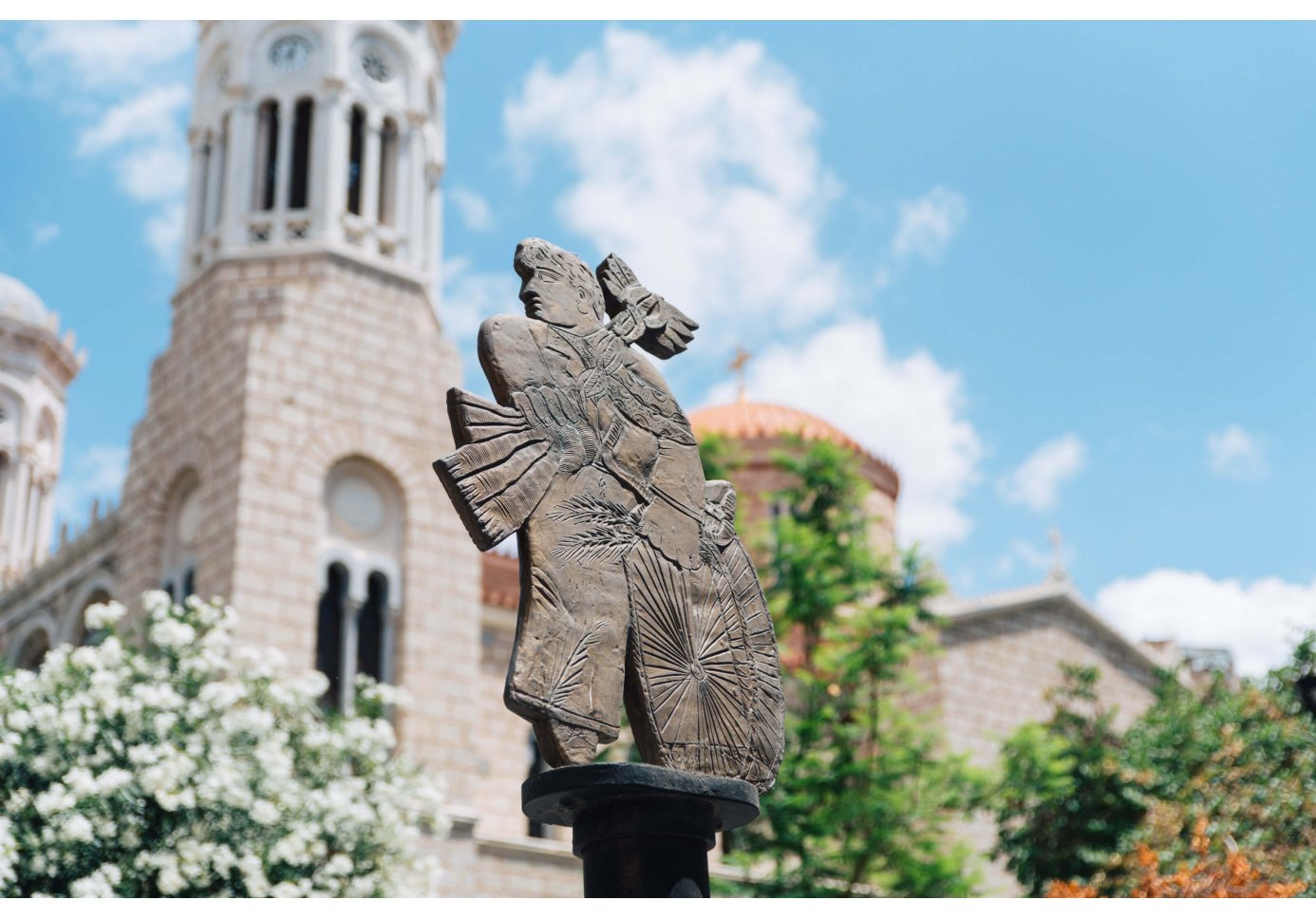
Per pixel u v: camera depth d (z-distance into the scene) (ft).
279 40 117.29
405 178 116.47
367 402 105.40
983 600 123.03
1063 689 105.29
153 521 105.09
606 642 21.24
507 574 117.91
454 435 21.22
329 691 98.78
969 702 119.03
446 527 105.60
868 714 89.86
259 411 100.32
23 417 165.99
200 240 113.39
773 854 85.97
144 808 55.62
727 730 22.57
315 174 112.27
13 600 123.13
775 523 98.68
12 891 51.49
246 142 114.01
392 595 101.96
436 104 123.34
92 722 56.70
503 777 108.58
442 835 69.41
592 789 20.03
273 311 105.91
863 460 138.82
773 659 23.98
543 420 21.61
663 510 22.89
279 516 98.37
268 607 95.30
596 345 22.99
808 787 85.87
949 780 89.66
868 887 86.84
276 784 59.41
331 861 60.70
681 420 23.86
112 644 60.75
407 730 97.86
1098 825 86.94
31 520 163.22
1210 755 82.58
